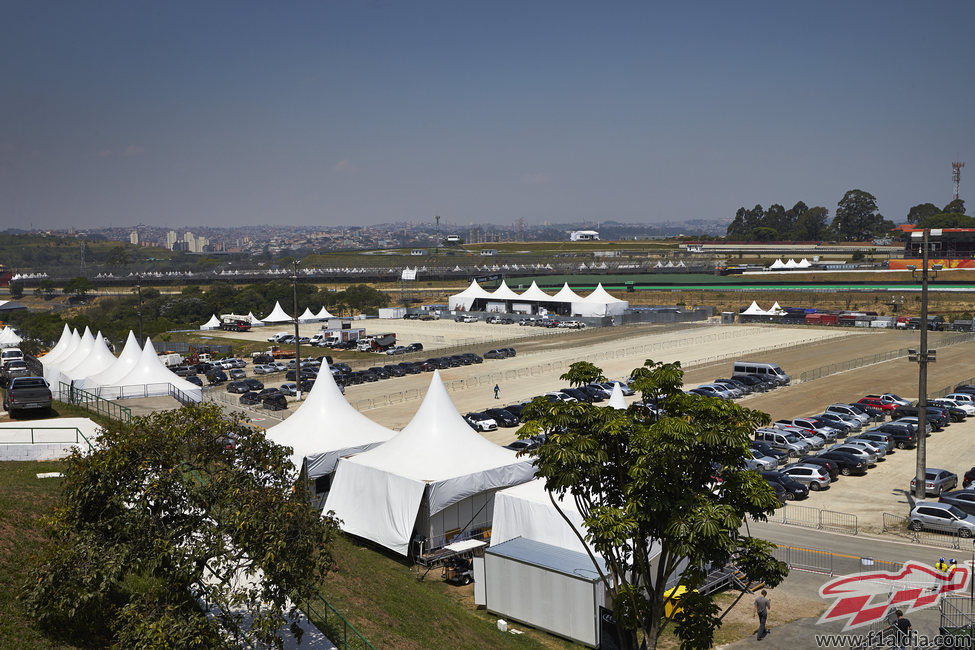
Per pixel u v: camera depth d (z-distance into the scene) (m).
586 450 15.83
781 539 32.22
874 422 54.72
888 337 100.19
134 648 15.00
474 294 138.00
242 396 62.12
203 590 16.73
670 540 15.06
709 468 16.05
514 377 72.50
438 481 29.97
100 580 15.69
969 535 31.84
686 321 122.69
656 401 17.03
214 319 125.69
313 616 20.38
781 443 45.41
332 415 37.41
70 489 16.16
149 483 16.08
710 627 16.08
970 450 46.25
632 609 16.30
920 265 166.38
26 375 55.47
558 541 27.36
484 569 25.41
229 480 16.98
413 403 61.19
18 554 18.61
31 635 15.69
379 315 137.88
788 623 24.28
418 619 22.47
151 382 50.97
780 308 126.38
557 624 23.52
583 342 97.62
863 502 37.25
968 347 89.94
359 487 32.19
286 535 16.30
